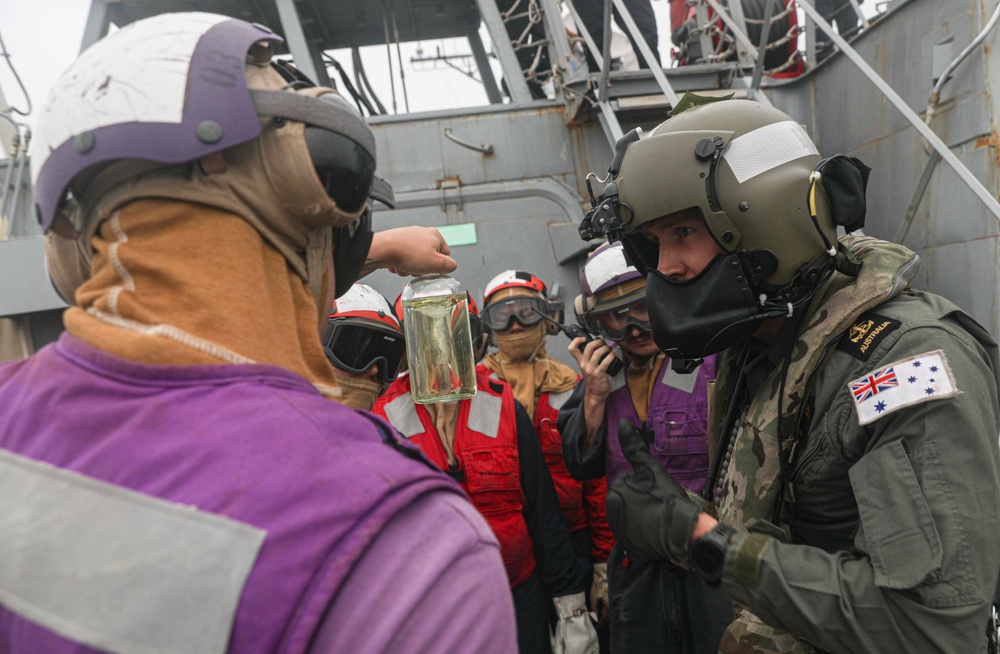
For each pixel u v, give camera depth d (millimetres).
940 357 843
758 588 873
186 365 477
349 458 465
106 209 514
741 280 986
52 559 431
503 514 1920
